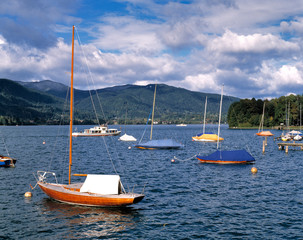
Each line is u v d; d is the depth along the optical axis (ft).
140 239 72.18
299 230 76.95
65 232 76.13
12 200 101.60
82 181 133.80
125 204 91.71
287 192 114.83
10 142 373.40
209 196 108.99
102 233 75.61
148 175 148.46
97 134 533.14
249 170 164.45
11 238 72.33
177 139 467.93
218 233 75.36
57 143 361.10
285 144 279.90
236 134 579.89
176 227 79.36
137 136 578.25
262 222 82.69
